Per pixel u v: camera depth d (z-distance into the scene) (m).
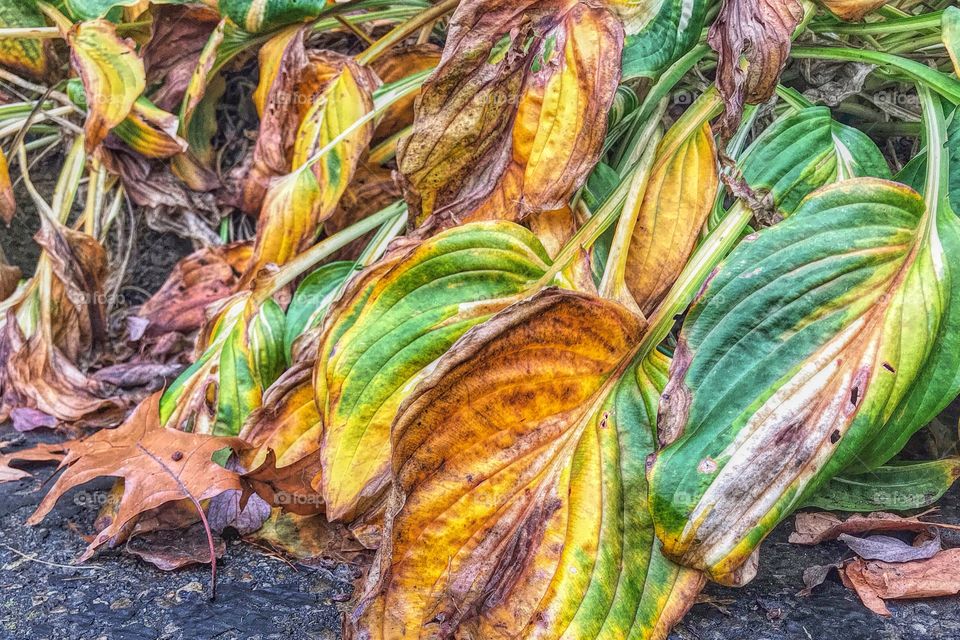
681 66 1.19
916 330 1.06
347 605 1.07
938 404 1.07
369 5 1.36
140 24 1.39
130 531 1.14
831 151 1.17
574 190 1.11
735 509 1.02
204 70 1.33
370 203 1.37
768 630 1.04
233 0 1.32
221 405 1.21
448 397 1.01
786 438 1.03
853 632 1.04
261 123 1.34
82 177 1.58
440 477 1.02
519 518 1.03
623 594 1.01
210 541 1.08
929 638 1.04
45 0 1.42
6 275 1.44
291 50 1.32
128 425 1.14
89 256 1.40
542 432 1.05
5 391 1.35
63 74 1.51
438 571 1.01
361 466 1.08
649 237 1.14
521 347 1.03
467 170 1.16
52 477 1.25
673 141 1.14
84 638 1.04
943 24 1.15
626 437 1.06
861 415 1.04
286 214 1.28
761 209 1.12
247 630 1.04
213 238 1.45
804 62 1.29
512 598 1.01
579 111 1.10
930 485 1.14
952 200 1.12
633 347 1.08
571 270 1.11
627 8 1.11
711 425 1.04
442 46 1.48
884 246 1.07
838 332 1.05
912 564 1.09
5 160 1.38
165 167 1.43
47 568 1.11
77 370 1.36
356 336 1.09
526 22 1.12
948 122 1.15
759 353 1.05
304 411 1.15
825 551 1.12
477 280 1.11
